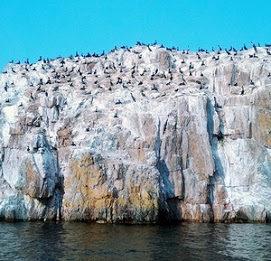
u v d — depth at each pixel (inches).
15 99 3703.3
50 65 4170.8
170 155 3198.8
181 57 4104.3
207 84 3668.8
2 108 3572.8
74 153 3048.7
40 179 3100.4
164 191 3063.5
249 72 3641.7
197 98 3334.2
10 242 2218.3
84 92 3597.4
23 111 3454.7
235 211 3157.0
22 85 3914.9
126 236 2388.0
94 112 3398.1
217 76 3668.8
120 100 3494.1
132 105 3403.1
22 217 3078.2
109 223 2876.5
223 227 2827.3
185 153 3235.7
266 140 3346.5
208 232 2593.5
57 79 3865.7
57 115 3467.0
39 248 2078.0
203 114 3307.1
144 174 2972.4
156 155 3132.4
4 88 3858.3
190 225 2898.6
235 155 3361.2
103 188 2923.2
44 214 3112.7
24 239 2299.5
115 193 2920.8
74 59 4286.4
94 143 3184.1
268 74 3585.1
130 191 2928.2
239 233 2576.3
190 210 3149.6
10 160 3304.6
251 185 3302.2
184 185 3184.1
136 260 1852.9
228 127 3415.4
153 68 3951.8
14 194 3127.5
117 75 3875.5
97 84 3725.4
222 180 3277.6
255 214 3142.2
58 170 3230.8
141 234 2459.4
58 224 2842.0
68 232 2514.8
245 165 3339.1
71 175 3009.4
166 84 3644.2
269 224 3016.7
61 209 3132.4
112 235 2415.1
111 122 3316.9
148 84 3666.3
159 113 3312.0
